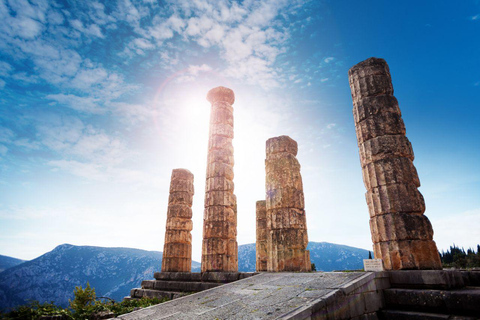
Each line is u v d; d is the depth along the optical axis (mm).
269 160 11844
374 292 6633
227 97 17312
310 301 5449
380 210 8844
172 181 19328
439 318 5676
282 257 10289
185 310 6527
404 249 8094
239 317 5398
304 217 11078
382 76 10188
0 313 10445
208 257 13898
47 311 10992
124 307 12070
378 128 9523
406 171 8867
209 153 16297
